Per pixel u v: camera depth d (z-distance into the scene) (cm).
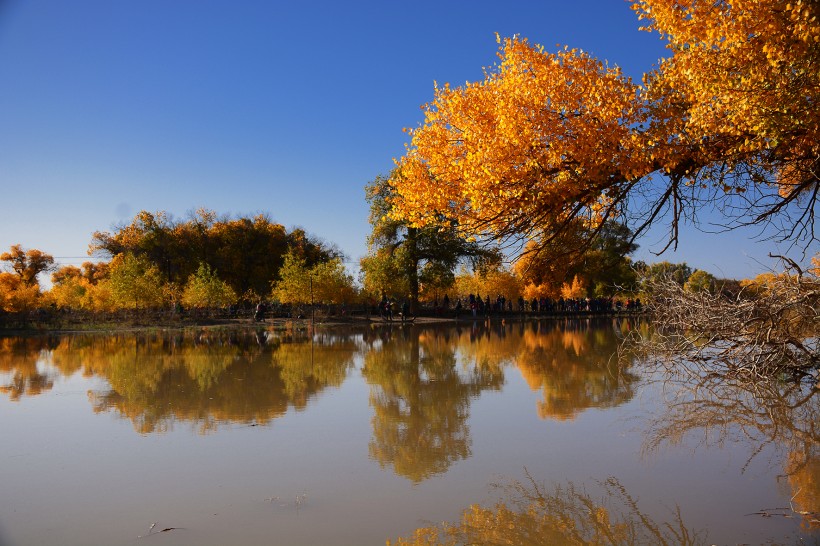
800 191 938
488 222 950
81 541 479
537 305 5806
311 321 4112
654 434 807
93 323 3766
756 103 768
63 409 998
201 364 1630
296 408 998
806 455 698
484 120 930
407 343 2362
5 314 3528
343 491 592
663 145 833
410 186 977
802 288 1141
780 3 763
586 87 875
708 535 482
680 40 830
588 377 1332
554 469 659
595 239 1057
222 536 487
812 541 464
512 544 470
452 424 877
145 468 668
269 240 6322
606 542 471
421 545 468
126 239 6228
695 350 1467
